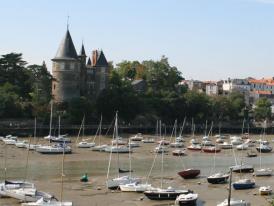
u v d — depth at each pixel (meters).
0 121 158.00
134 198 71.31
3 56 175.75
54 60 184.25
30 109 165.25
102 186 79.38
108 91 181.25
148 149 136.38
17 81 175.50
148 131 183.25
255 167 109.25
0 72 174.62
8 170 93.38
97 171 95.50
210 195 74.88
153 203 68.56
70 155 117.38
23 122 161.12
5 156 110.81
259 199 72.56
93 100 188.25
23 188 70.31
